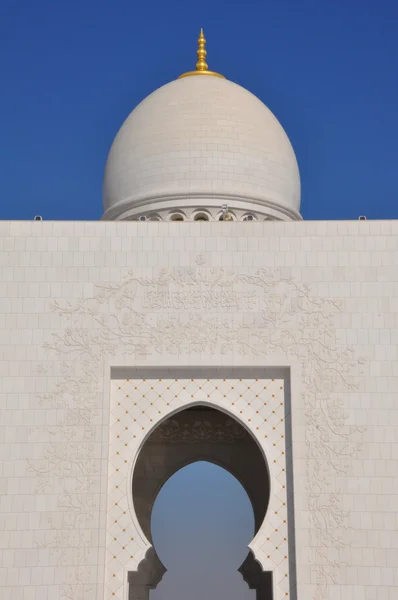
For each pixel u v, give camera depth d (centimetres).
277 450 2986
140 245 3109
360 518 2881
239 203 4141
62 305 3062
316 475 2919
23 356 3020
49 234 3117
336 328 3039
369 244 3105
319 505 2895
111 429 3005
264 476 4012
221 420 4069
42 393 2991
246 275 3084
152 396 3031
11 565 2850
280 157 4331
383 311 3050
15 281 3078
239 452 4041
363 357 3017
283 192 4322
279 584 2872
